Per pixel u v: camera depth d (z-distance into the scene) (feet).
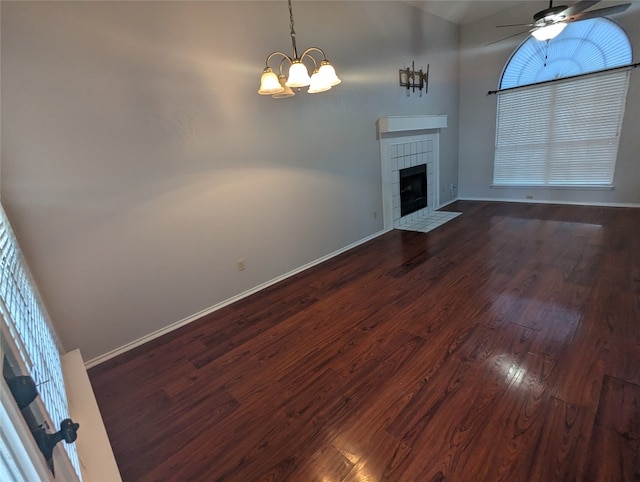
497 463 4.41
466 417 5.15
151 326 8.42
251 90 9.52
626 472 4.12
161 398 6.29
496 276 9.77
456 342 6.98
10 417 1.67
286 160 10.80
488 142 18.93
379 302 9.01
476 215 16.76
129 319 8.03
